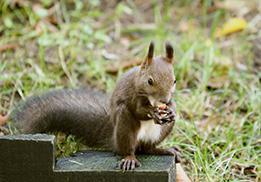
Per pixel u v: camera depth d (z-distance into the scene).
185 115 11.58
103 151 9.61
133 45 13.89
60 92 10.30
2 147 8.60
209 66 12.69
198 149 10.24
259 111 11.62
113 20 14.63
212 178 9.88
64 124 10.12
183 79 12.71
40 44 13.07
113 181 8.65
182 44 13.55
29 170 8.65
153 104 8.77
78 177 8.64
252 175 10.18
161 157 9.25
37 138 8.62
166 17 14.49
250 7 15.23
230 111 11.85
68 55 13.13
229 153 10.36
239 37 14.19
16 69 12.48
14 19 14.23
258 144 10.92
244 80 12.72
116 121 9.14
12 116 10.15
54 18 14.24
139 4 15.46
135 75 8.99
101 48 13.59
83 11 14.91
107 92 12.06
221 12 15.10
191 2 15.53
